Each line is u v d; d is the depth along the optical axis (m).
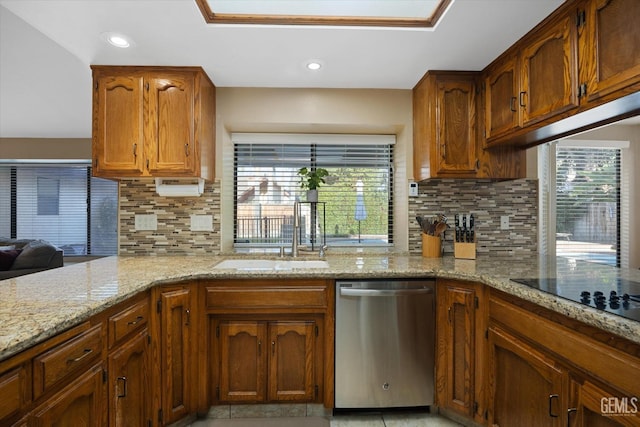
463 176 2.13
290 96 2.35
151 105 2.01
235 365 1.80
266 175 2.70
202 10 1.51
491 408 1.56
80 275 1.63
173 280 1.64
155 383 1.57
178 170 2.02
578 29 1.38
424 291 1.79
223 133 2.35
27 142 4.32
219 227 2.35
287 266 2.18
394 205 2.69
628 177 2.99
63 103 3.44
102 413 1.19
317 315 1.82
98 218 4.65
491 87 2.02
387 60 1.96
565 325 1.13
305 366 1.81
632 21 1.15
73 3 1.42
